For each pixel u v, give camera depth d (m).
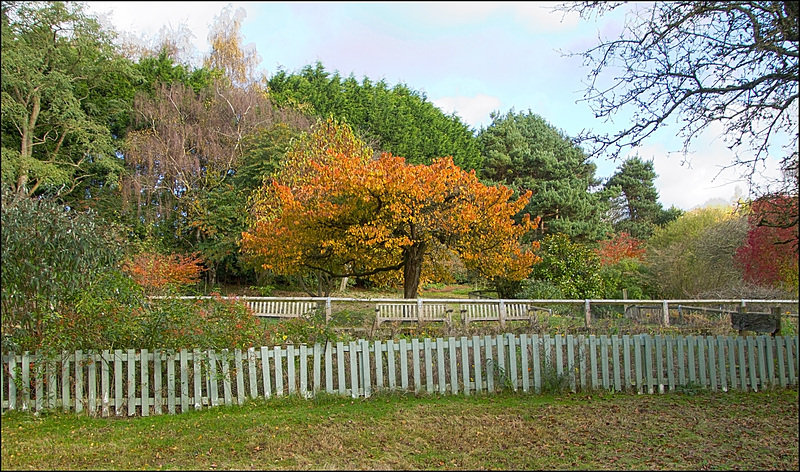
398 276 19.48
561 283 20.48
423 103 45.19
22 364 6.81
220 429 6.00
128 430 6.05
